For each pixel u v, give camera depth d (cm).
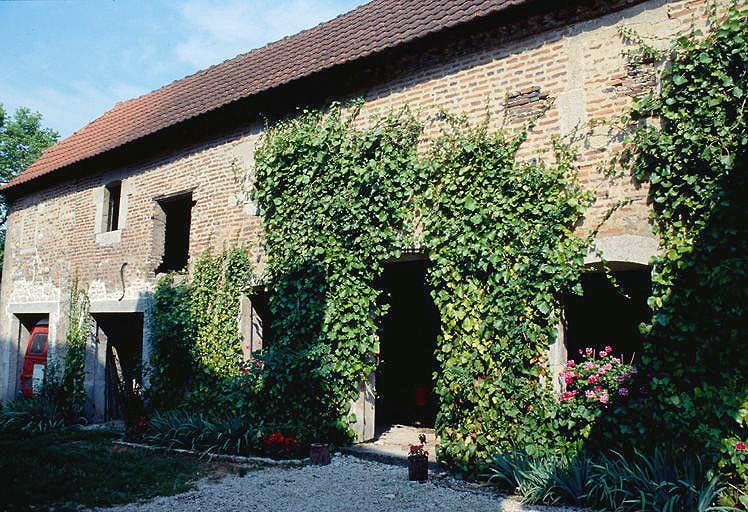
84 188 1269
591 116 632
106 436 959
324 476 658
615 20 629
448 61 744
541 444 607
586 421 587
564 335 637
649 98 590
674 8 595
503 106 693
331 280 799
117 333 1230
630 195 597
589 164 626
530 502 541
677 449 530
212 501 573
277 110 916
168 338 998
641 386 562
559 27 665
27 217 1429
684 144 562
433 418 1005
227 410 875
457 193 696
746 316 517
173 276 1041
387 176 761
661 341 557
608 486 517
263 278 882
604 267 604
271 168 884
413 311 1076
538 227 637
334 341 799
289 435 769
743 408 511
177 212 1203
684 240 556
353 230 789
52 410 1107
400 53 771
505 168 666
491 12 676
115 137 1216
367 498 572
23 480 652
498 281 652
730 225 532
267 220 893
